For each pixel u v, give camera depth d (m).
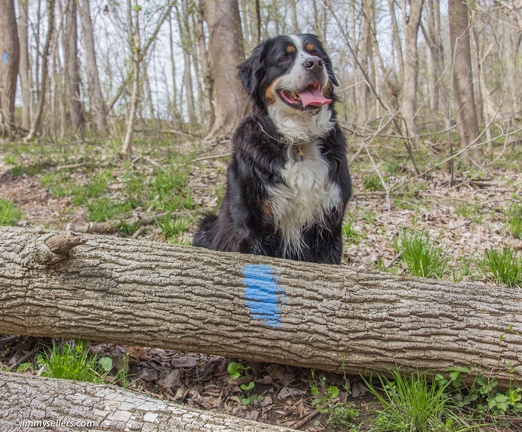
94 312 2.75
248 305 2.72
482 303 2.68
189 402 2.78
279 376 2.95
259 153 3.51
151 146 11.20
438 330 2.62
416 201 6.71
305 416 2.65
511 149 10.90
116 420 2.12
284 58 3.59
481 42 14.41
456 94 9.16
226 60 11.88
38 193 7.36
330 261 3.74
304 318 2.69
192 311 2.72
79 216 6.19
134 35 8.98
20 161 9.29
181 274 2.77
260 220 3.54
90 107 16.92
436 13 13.68
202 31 13.42
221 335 2.73
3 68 13.35
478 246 5.17
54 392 2.26
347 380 2.83
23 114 20.92
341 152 3.68
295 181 3.47
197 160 8.56
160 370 3.02
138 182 7.21
